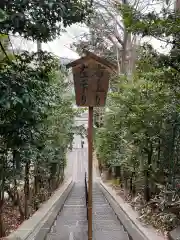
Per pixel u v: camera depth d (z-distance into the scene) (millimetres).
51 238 4488
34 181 7461
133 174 7754
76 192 11000
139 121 5801
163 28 3211
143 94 6051
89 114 3539
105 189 10977
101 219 5855
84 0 3133
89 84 3467
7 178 4250
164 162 5453
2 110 3479
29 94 3328
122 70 10383
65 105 9805
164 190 4930
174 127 4805
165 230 4547
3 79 3072
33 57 3977
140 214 5738
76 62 3430
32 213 6309
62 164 12648
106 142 11055
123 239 4453
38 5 2768
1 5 2734
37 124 4223
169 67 4031
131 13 3279
